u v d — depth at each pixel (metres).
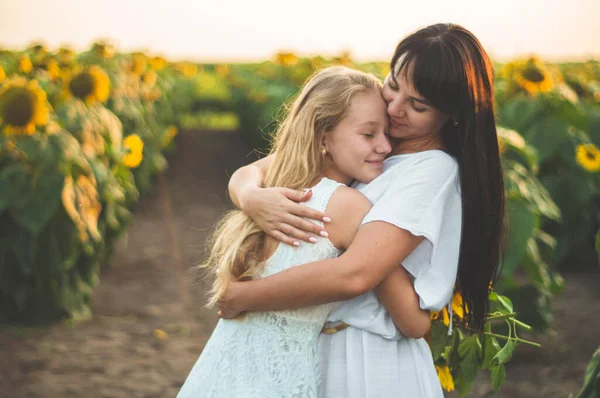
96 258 5.69
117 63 9.12
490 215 2.09
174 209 9.73
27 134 4.99
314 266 1.89
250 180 2.27
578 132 6.69
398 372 2.01
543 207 4.32
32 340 4.86
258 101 12.63
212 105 18.64
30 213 4.83
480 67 2.01
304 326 1.96
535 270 4.43
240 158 13.92
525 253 4.39
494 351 2.47
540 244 4.88
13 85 4.96
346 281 1.86
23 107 4.92
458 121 2.05
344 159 2.02
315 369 1.98
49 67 6.68
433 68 1.94
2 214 4.93
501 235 2.17
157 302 5.88
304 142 2.02
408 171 2.00
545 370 4.39
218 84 18.98
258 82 13.69
